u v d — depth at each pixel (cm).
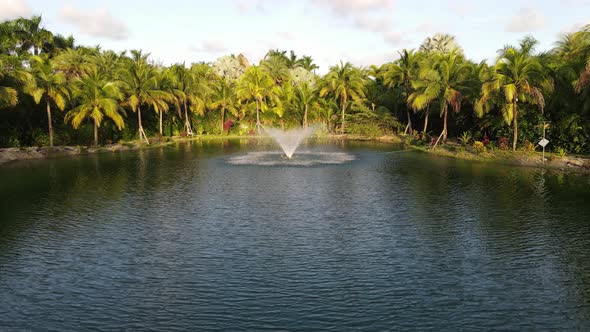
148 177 2997
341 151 4872
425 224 1783
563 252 1445
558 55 4188
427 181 2784
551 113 4166
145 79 5856
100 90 5025
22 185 2709
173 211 2023
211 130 7862
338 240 1588
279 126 8188
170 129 7212
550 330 976
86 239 1625
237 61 9912
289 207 2089
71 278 1278
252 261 1389
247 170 3312
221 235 1658
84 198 2314
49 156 4366
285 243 1559
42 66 4528
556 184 2611
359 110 7275
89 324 1019
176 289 1195
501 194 2342
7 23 5881
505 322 1010
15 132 4697
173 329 991
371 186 2620
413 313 1052
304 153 4634
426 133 5994
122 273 1309
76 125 4859
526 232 1658
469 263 1359
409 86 6462
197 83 6931
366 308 1078
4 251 1504
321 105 8006
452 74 4984
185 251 1487
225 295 1155
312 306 1091
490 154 4019
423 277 1258
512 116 4047
